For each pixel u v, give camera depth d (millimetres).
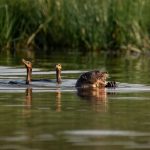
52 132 31531
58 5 81938
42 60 69125
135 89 47469
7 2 81250
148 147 28734
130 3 81750
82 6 81500
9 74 56406
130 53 80438
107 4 81562
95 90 46969
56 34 82312
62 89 47344
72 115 36156
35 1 82000
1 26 80375
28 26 81812
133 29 81375
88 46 81562
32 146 28812
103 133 31297
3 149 28281
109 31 81812
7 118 35188
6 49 80625
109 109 38250
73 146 28875
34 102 40969
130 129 32250
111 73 57906
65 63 66250
